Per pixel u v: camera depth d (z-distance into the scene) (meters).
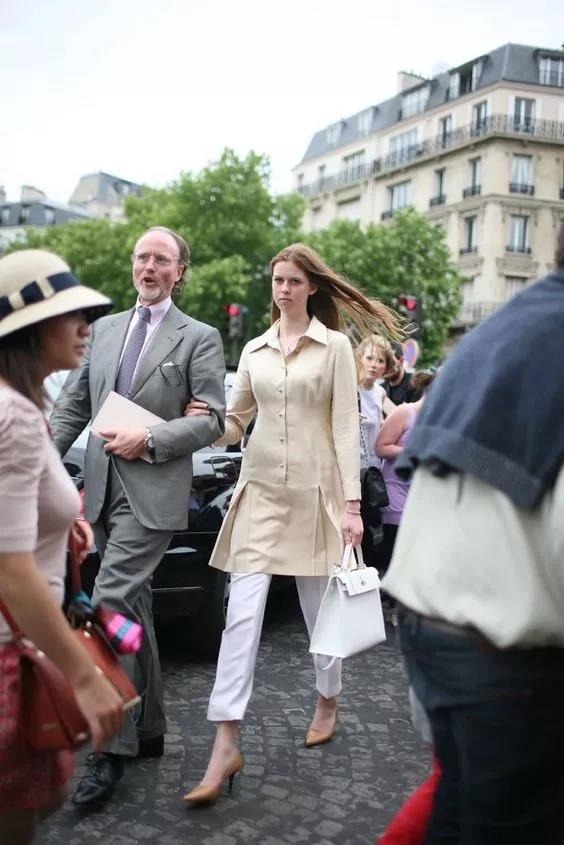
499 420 1.46
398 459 1.64
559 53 53.06
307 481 3.35
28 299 1.73
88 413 3.53
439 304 38.12
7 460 1.61
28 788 1.73
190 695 4.05
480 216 50.66
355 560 3.42
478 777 1.52
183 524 3.25
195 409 3.29
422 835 1.98
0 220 93.62
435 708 1.58
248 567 3.29
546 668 1.46
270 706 3.97
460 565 1.49
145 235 3.39
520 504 1.41
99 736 1.63
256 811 2.93
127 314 3.46
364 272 36.88
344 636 3.25
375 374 5.65
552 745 1.49
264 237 35.91
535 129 52.25
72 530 2.03
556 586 1.42
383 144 62.03
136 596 3.17
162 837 2.72
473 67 55.28
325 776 3.22
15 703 1.67
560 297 1.56
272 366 3.42
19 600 1.60
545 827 1.53
